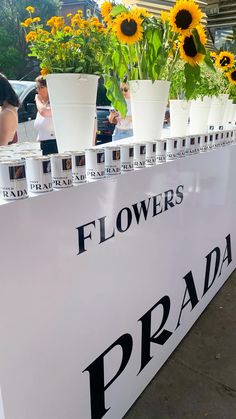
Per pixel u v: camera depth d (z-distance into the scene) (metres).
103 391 1.06
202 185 1.53
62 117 1.03
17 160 0.66
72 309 0.84
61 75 0.97
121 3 1.14
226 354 1.54
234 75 1.83
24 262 0.67
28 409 0.77
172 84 1.47
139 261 1.13
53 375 0.82
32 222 0.67
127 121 2.00
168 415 1.23
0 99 1.58
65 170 0.75
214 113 2.01
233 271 2.30
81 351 0.91
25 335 0.71
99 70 1.04
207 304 1.91
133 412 1.24
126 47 1.22
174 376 1.41
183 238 1.45
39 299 0.73
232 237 2.15
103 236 0.91
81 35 1.02
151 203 1.13
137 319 1.19
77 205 0.79
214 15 4.33
